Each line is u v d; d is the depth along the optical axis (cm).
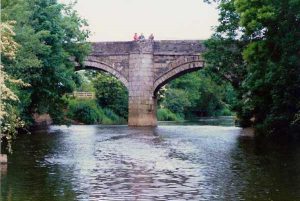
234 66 4888
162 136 4162
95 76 8444
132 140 3688
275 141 3538
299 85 3356
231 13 4628
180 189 1619
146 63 6206
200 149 2955
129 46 6272
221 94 11044
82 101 7631
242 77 4941
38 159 2392
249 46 3422
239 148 3006
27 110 4584
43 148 2970
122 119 8188
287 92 3456
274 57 3381
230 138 3903
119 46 6303
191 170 2038
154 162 2298
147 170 2038
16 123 2344
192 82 10188
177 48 6131
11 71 3403
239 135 4278
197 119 9506
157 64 6206
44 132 4741
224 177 1855
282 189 1609
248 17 3064
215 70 5050
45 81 4481
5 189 1600
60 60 4469
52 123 6206
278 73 3325
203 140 3700
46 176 1866
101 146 3142
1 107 2025
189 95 10069
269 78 3384
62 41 4800
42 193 1538
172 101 9538
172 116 9019
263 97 3944
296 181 1761
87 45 5109
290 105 3556
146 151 2819
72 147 3055
